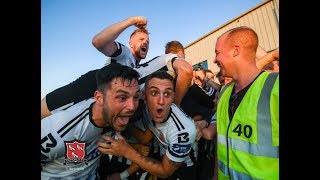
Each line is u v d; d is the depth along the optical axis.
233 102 1.30
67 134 1.35
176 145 1.41
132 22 1.32
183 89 1.38
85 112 1.35
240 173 1.25
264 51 1.30
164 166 1.42
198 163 1.45
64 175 1.40
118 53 1.33
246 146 1.22
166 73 1.36
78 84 1.34
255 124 1.19
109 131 1.39
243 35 1.31
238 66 1.32
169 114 1.38
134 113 1.37
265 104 1.19
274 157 1.19
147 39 1.34
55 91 1.33
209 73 1.37
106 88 1.34
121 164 1.42
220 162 1.35
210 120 1.43
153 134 1.40
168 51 1.36
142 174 1.43
